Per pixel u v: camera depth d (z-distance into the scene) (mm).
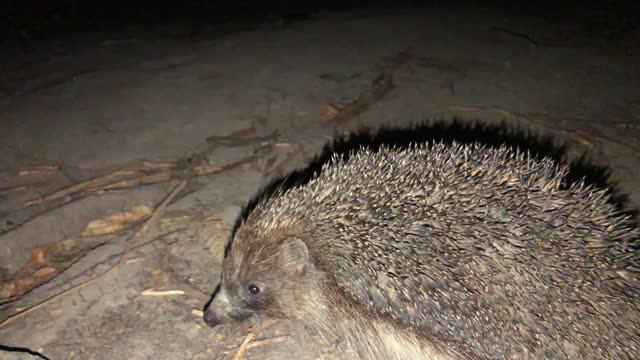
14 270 278
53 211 301
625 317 188
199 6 885
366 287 213
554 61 476
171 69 502
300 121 392
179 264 270
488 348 200
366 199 216
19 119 420
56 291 254
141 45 611
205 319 234
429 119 385
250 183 322
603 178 315
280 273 227
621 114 386
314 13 715
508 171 208
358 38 551
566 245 191
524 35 545
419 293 204
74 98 453
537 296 190
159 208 304
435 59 486
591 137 356
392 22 602
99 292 254
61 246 289
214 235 281
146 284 260
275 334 241
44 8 876
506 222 196
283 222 227
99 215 305
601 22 582
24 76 525
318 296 229
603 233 196
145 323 241
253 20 729
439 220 203
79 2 922
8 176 345
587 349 190
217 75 478
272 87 445
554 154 341
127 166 350
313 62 492
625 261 193
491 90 425
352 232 215
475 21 596
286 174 329
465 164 214
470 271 196
